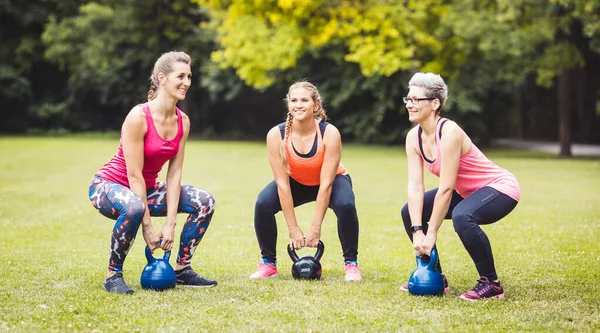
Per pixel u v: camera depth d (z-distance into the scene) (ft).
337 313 13.01
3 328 11.72
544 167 52.54
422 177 15.10
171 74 14.64
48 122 106.11
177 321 12.34
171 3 99.09
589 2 55.36
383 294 14.70
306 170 15.92
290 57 65.82
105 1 96.12
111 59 96.48
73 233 22.97
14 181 39.75
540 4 62.18
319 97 15.87
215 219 26.48
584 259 18.83
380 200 33.17
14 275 16.15
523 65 68.64
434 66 67.26
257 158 59.36
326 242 22.07
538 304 13.83
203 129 107.45
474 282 16.16
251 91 102.06
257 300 14.07
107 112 109.29
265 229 16.43
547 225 25.29
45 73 108.47
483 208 14.23
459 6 65.10
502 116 100.37
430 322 12.46
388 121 88.12
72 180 40.68
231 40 66.59
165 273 14.87
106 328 11.86
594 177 44.50
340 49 80.23
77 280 15.70
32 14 101.04
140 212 14.37
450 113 82.43
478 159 14.64
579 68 88.43
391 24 62.59
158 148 14.76
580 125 90.27
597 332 11.87
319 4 63.10
